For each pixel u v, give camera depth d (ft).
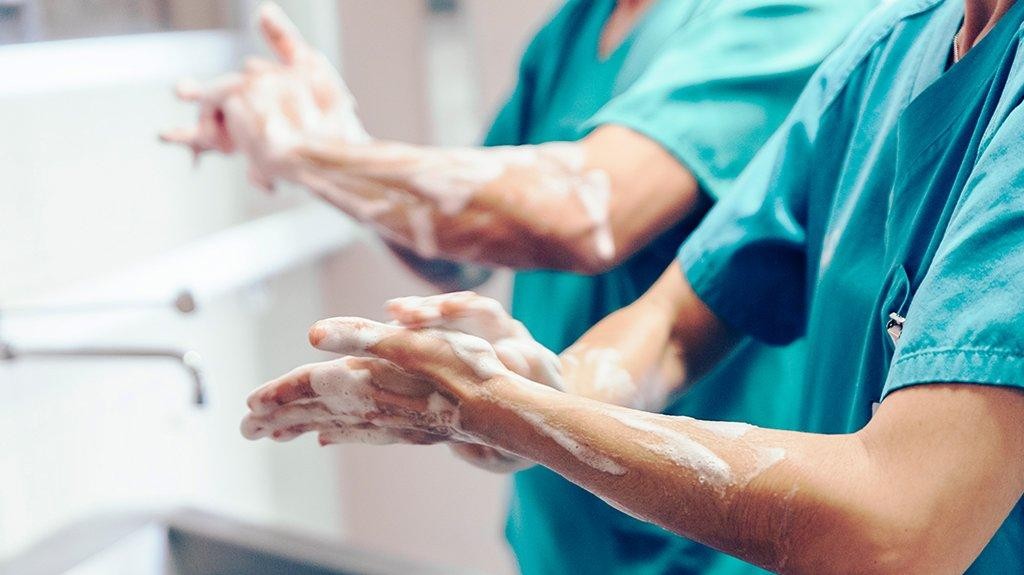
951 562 1.56
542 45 3.71
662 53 3.11
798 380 3.13
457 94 6.17
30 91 4.20
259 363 5.79
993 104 1.85
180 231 5.31
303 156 3.20
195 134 3.52
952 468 1.55
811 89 2.53
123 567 3.44
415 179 2.94
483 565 6.73
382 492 6.72
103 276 4.75
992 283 1.58
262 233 5.65
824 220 2.43
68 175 4.60
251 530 3.49
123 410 4.84
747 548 1.68
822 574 1.61
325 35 6.08
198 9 5.24
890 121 2.23
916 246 1.97
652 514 1.74
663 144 2.85
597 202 2.84
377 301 6.27
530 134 3.76
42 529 4.41
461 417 1.87
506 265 2.97
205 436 5.42
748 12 2.96
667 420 1.77
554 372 2.07
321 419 2.06
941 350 1.59
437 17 6.02
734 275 2.55
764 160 2.60
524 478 3.43
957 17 2.15
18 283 4.34
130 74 4.74
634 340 2.55
